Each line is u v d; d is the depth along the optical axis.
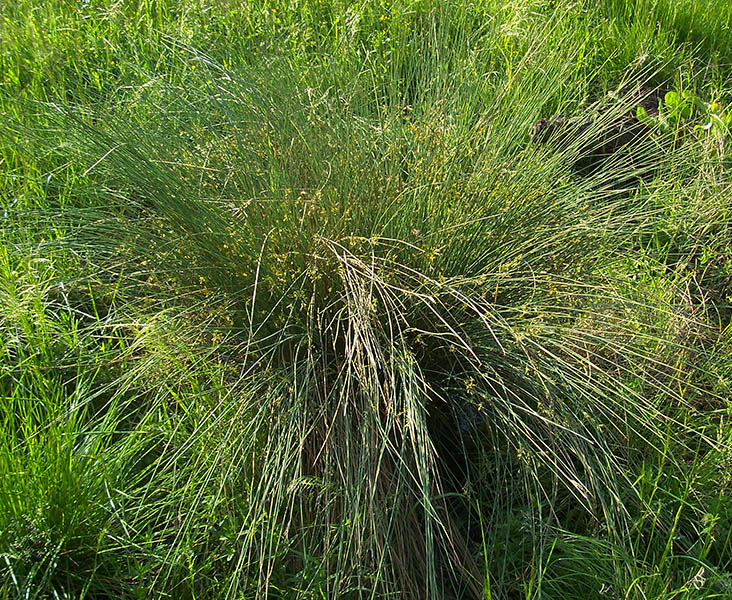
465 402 2.68
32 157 3.53
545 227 2.82
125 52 4.60
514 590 2.47
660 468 2.48
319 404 2.52
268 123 3.01
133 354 2.97
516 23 4.42
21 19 4.88
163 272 2.84
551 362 2.60
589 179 3.44
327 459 2.38
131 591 2.30
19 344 2.94
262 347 2.67
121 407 2.83
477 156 3.10
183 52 4.23
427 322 2.66
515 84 3.60
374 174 2.85
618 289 2.98
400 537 2.43
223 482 2.30
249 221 2.73
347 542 2.42
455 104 3.38
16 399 2.75
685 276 3.57
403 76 4.43
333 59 3.69
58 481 2.34
